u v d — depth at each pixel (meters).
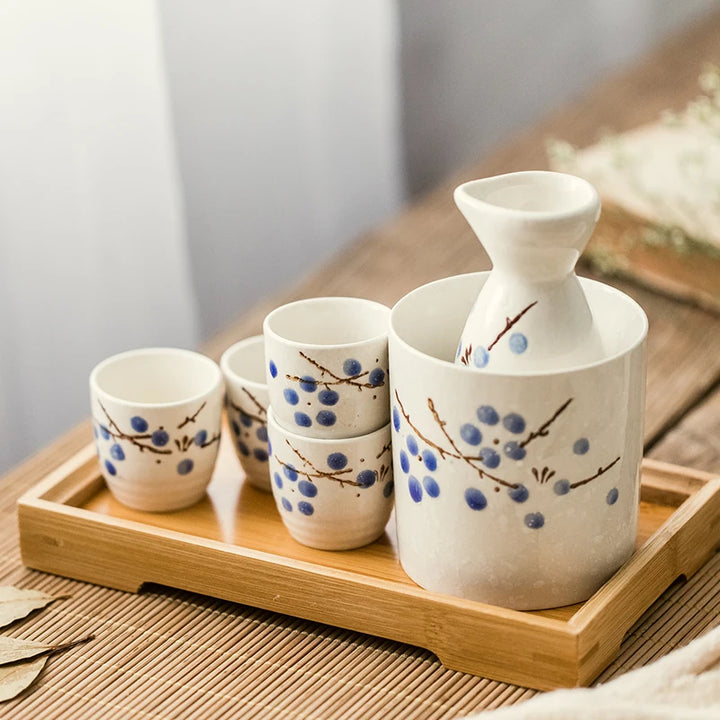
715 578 1.05
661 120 1.96
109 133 1.77
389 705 0.90
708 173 1.57
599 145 1.76
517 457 0.87
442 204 1.86
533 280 0.89
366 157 2.29
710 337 1.48
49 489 1.10
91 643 0.99
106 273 1.86
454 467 0.89
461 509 0.90
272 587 0.99
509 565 0.91
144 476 1.07
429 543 0.94
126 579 1.05
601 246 1.60
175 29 1.84
